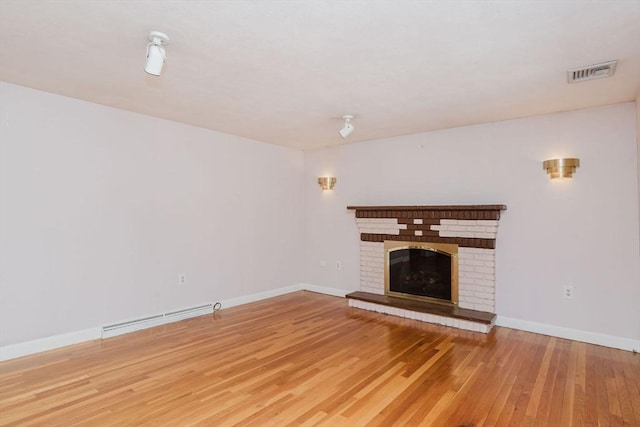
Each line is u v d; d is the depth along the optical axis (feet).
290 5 5.88
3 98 9.78
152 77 9.20
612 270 10.99
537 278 12.25
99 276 11.62
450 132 14.30
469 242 13.38
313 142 17.25
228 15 6.22
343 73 8.81
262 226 17.15
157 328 12.67
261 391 8.12
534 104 11.14
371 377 8.82
